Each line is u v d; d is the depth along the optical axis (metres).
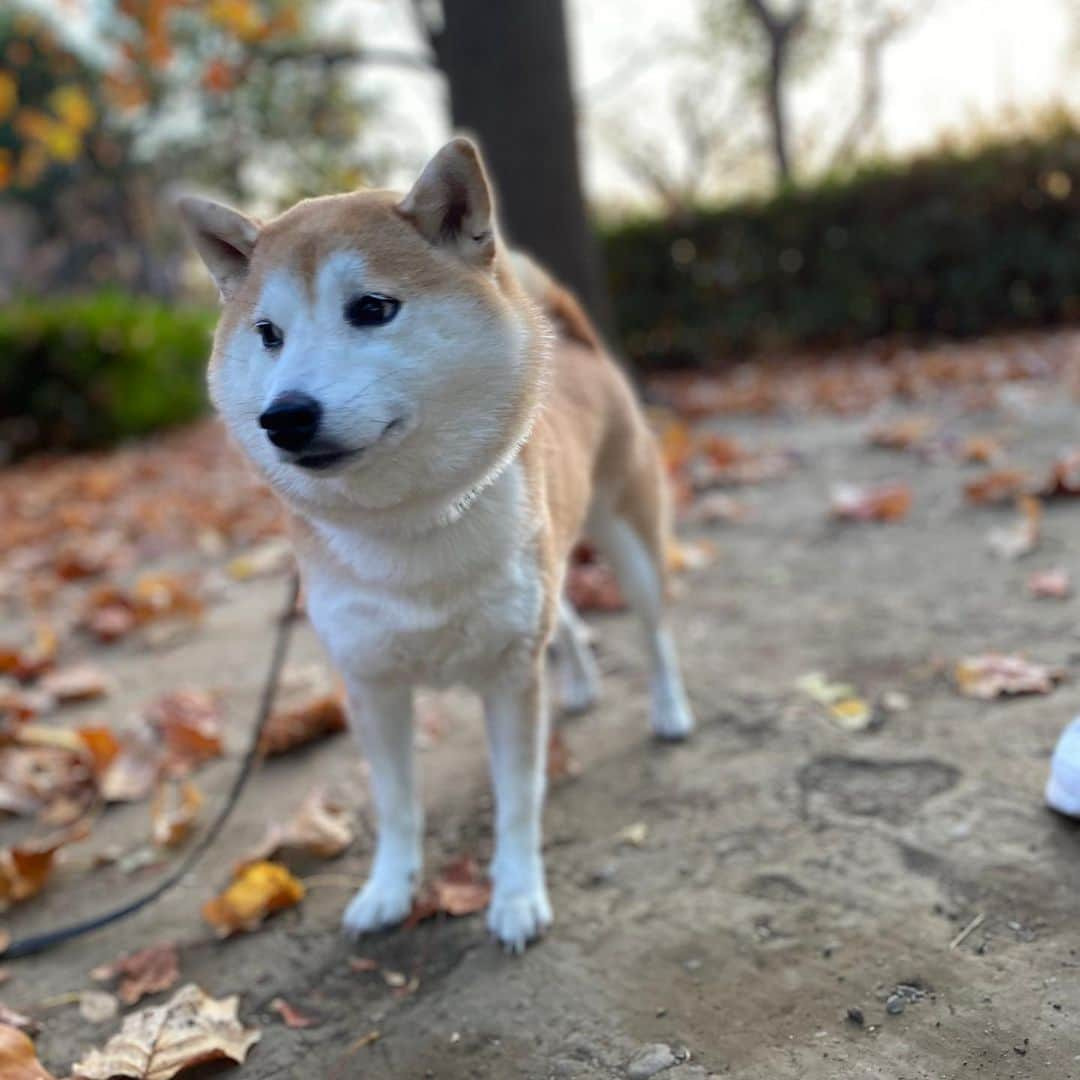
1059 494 1.33
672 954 0.64
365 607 0.65
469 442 0.60
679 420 2.24
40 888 0.80
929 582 1.13
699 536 1.43
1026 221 3.10
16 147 7.03
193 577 1.54
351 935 0.70
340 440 0.56
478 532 0.63
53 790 0.94
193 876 0.79
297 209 0.64
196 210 0.65
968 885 0.65
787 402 2.39
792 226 3.29
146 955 0.70
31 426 2.99
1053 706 0.84
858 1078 0.53
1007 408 1.91
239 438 0.64
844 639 1.03
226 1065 0.60
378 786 0.72
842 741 0.84
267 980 0.67
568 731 0.95
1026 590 1.07
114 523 1.95
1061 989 0.57
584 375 0.88
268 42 3.90
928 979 0.59
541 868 0.71
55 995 0.68
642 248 3.44
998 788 0.75
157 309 3.37
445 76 2.18
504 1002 0.62
